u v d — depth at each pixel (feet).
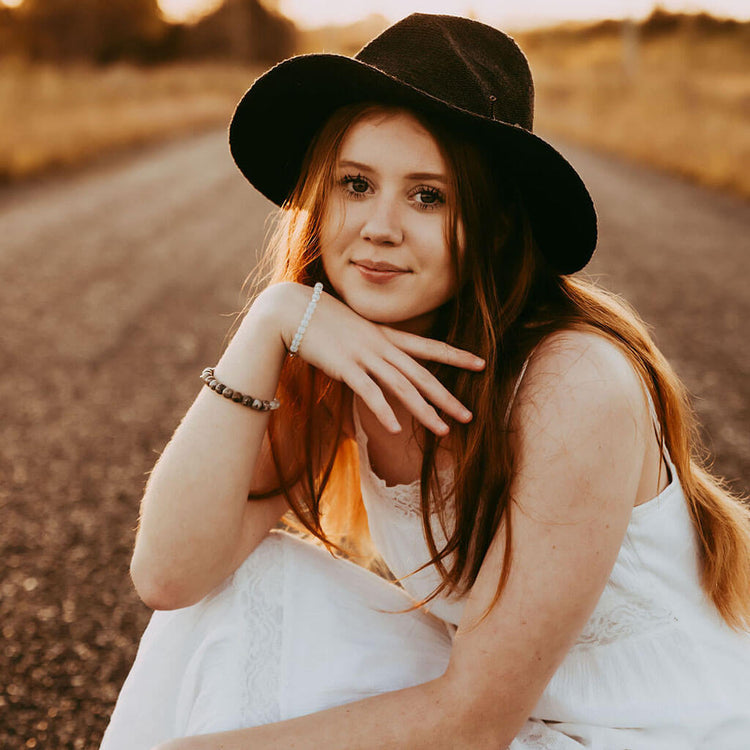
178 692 4.51
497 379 3.97
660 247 25.96
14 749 6.38
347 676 4.33
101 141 51.75
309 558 4.80
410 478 4.63
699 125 60.18
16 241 25.64
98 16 146.30
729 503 4.66
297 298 4.32
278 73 4.14
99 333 17.25
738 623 4.51
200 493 4.27
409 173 3.89
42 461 11.64
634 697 4.27
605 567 3.75
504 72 4.10
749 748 4.32
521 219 4.21
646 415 3.88
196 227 29.19
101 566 9.05
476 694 3.79
